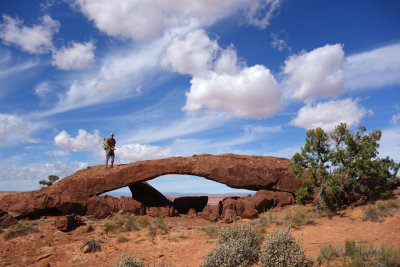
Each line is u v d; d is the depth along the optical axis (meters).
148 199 21.39
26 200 16.17
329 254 8.48
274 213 15.55
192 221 16.48
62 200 16.34
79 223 14.32
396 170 15.38
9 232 12.79
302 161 16.80
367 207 13.78
